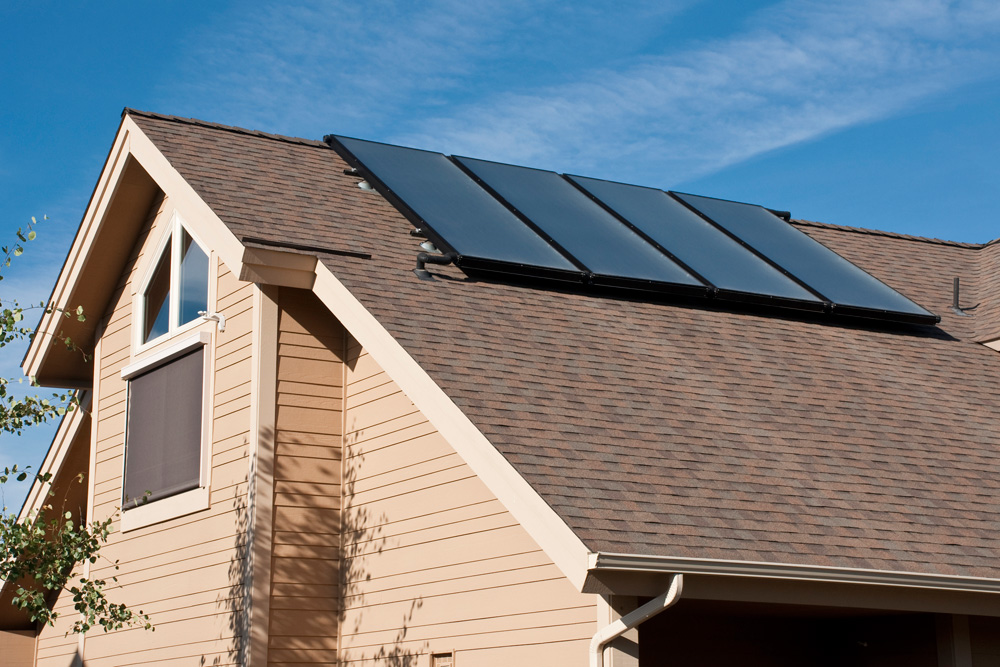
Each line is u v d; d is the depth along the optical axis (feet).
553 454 29.58
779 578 27.12
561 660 30.89
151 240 50.44
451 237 41.16
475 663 33.81
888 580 28.25
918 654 33.88
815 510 30.53
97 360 53.93
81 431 54.85
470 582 34.63
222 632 40.29
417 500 37.50
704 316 43.42
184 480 44.29
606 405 33.50
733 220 52.90
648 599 28.73
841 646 36.55
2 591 54.75
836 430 36.14
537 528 27.40
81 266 52.19
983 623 33.42
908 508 32.09
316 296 42.47
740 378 38.42
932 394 41.45
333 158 51.34
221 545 41.39
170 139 47.73
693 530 27.68
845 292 46.91
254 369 41.11
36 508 56.70
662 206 51.93
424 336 34.91
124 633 47.06
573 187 51.34
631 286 41.96
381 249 41.37
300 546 40.09
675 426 33.35
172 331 47.26
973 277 58.59
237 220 40.83
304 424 41.19
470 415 30.53
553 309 40.09
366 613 38.73
